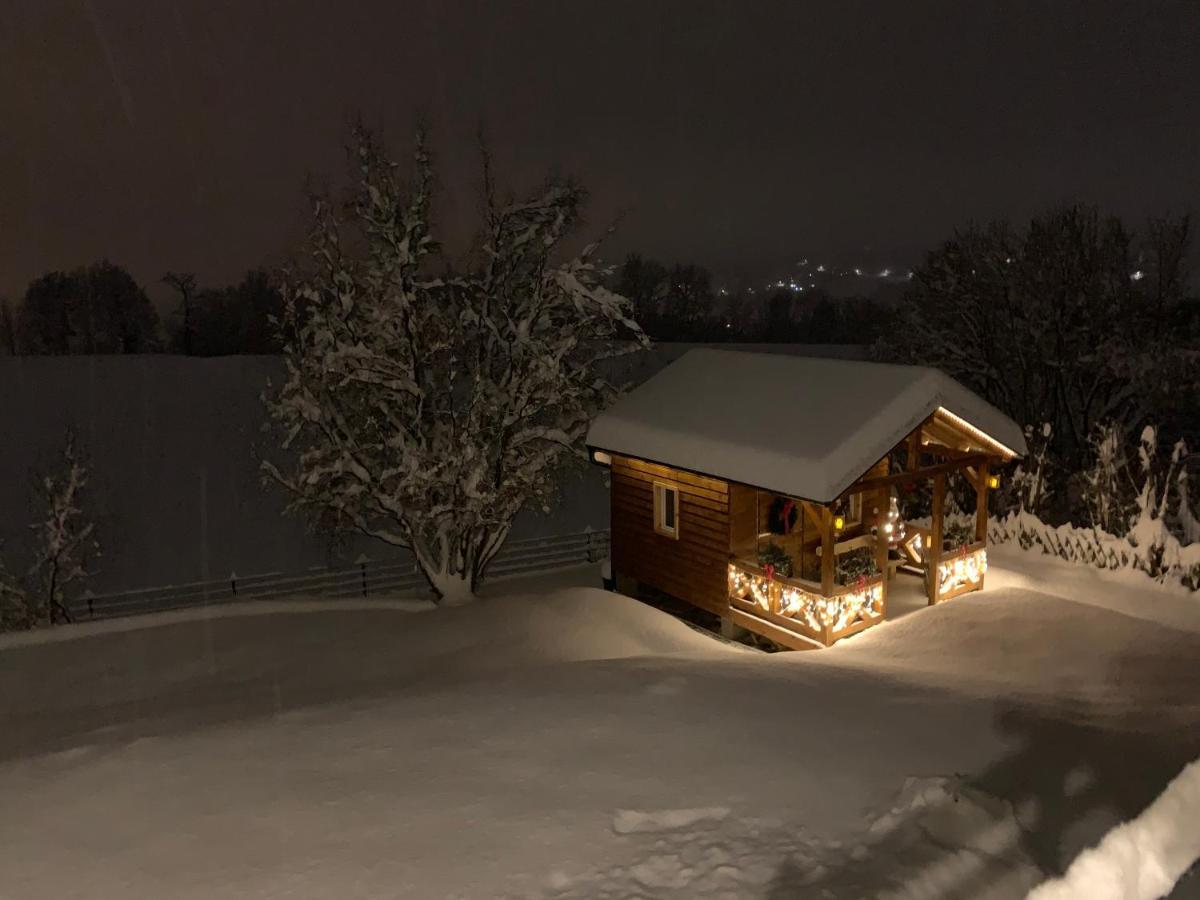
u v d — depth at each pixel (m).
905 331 28.41
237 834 5.62
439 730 7.50
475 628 14.41
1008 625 12.26
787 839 5.38
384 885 4.94
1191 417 24.72
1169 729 7.72
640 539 15.70
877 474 14.91
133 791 6.37
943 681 9.54
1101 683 9.91
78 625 15.23
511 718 7.79
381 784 6.33
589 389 17.91
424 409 17.31
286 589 22.56
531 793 6.10
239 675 12.85
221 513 31.17
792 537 14.03
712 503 13.95
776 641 12.91
